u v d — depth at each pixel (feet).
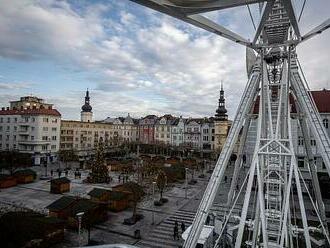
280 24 60.34
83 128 356.18
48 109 301.02
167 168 210.59
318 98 176.65
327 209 139.44
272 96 78.23
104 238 103.19
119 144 374.63
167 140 402.93
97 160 207.10
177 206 145.69
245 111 64.69
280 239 60.64
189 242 50.52
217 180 55.52
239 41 60.34
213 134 364.99
